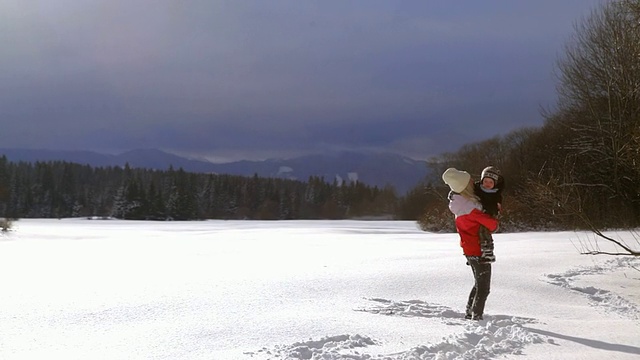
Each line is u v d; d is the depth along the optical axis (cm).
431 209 3212
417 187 6294
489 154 4447
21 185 10731
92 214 11269
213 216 10975
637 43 1183
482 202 641
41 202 10875
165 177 11462
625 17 1220
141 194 9400
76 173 12469
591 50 2216
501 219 2509
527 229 2470
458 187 641
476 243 638
